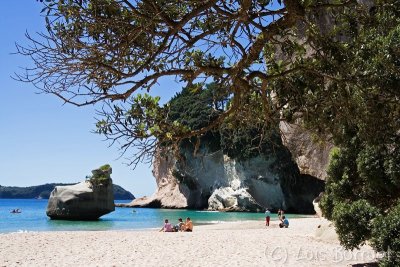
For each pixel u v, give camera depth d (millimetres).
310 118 5273
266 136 5664
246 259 14141
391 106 5746
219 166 71688
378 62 5137
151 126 4367
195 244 18797
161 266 13180
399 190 9289
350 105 5039
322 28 5148
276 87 4992
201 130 4590
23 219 49094
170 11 4012
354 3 4402
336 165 10914
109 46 3443
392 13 5059
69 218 46844
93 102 3590
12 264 13828
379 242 8203
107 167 48406
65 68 3379
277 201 66688
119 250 17078
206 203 76688
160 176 91562
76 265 13562
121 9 3670
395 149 9008
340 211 9602
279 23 4074
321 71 4578
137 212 69062
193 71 4043
